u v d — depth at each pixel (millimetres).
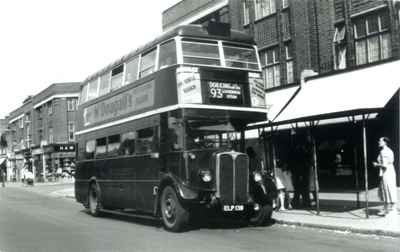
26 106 76750
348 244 9867
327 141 20656
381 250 9141
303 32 23125
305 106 20031
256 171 12836
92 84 18312
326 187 20750
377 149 18531
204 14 30484
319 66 22047
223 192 11852
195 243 10430
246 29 27438
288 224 13031
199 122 12156
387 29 19031
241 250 9438
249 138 17297
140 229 13234
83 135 18766
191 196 11750
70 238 11805
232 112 12594
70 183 50219
